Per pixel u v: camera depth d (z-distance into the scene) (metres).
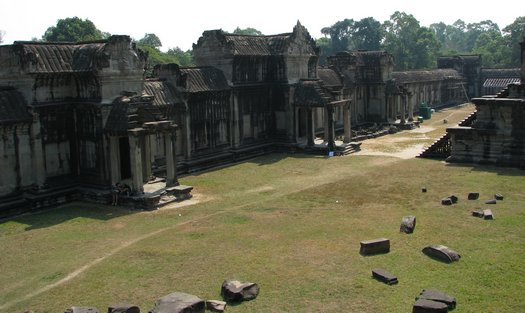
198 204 30.80
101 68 31.47
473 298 16.11
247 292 16.94
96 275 19.58
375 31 139.75
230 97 45.41
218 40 45.28
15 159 30.81
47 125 32.09
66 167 33.38
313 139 48.88
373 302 16.20
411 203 27.95
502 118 37.47
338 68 65.25
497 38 153.25
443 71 98.31
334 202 29.06
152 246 22.61
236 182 36.72
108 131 31.52
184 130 40.50
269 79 50.38
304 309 16.03
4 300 17.95
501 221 23.81
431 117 79.81
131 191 31.33
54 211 30.61
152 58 95.06
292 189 33.50
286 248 21.42
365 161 43.00
